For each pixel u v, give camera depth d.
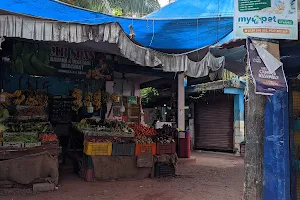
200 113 16.98
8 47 9.40
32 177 7.08
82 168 8.52
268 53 3.43
